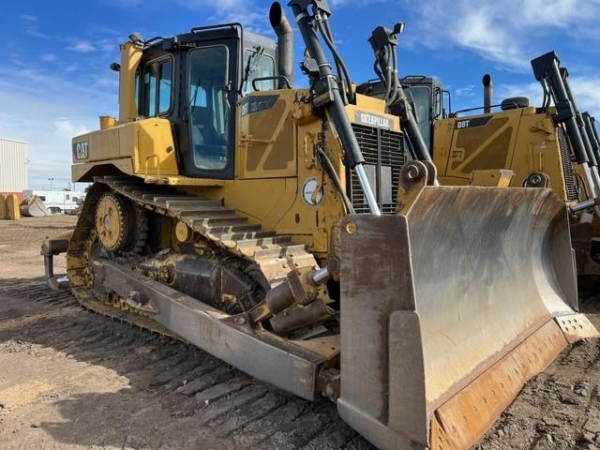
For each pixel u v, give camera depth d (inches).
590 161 276.4
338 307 148.8
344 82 152.8
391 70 171.3
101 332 197.6
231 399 133.6
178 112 194.5
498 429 111.2
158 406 130.9
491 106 333.7
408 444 90.6
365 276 95.6
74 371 157.3
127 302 181.2
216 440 113.0
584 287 274.2
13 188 1736.0
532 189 136.3
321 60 143.6
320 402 130.6
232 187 179.3
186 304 152.1
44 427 120.7
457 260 123.6
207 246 173.9
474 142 323.6
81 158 224.5
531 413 117.4
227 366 157.3
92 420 124.0
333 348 117.9
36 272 366.0
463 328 122.3
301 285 116.5
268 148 168.1
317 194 154.3
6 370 159.6
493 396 115.7
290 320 127.0
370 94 263.4
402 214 96.7
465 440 99.3
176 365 160.4
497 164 314.5
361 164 134.9
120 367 160.1
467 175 327.0
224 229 159.2
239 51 180.9
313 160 154.9
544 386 129.8
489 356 124.6
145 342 183.3
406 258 90.3
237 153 178.5
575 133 270.2
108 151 198.8
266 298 125.5
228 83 181.8
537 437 108.5
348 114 149.9
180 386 143.6
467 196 112.0
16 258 455.2
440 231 114.6
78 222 238.4
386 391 93.5
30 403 134.4
